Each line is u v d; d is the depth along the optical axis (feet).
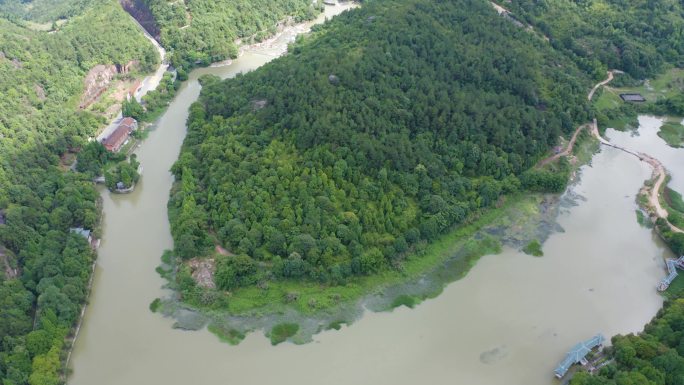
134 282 580.30
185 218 611.06
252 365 498.69
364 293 565.12
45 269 542.16
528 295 574.97
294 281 567.59
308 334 526.16
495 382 488.02
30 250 567.18
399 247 591.78
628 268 613.52
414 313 550.77
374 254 576.20
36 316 515.50
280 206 610.65
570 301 570.05
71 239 590.96
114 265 601.21
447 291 575.79
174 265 597.93
